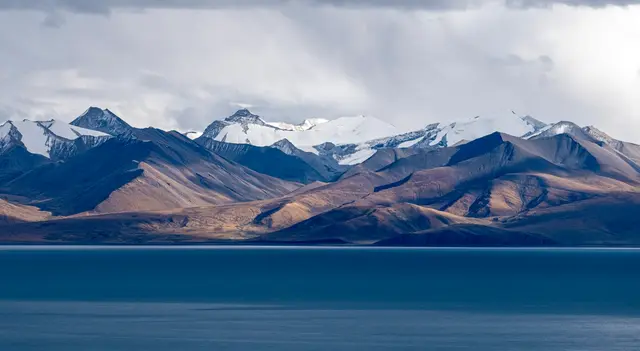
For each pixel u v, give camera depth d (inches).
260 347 6269.7
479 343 6505.9
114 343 6437.0
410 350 6186.0
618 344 6476.4
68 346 6318.9
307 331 7101.4
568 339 6717.5
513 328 7342.5
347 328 7288.4
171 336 6786.4
